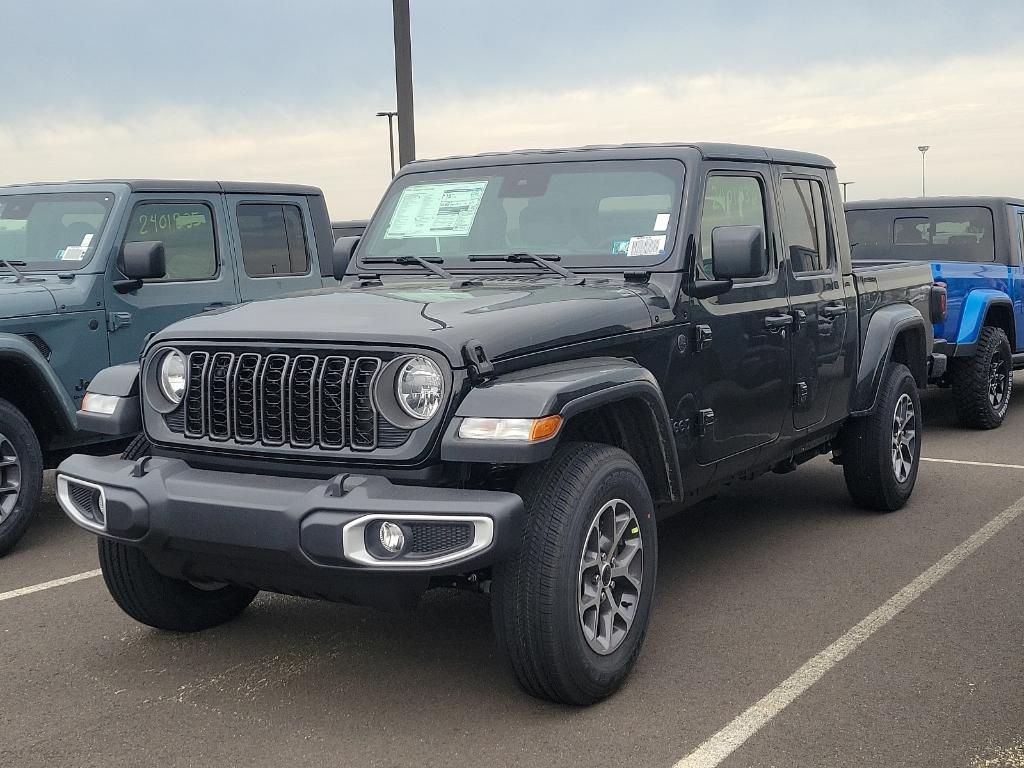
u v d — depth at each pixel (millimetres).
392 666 4285
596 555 3807
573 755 3492
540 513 3641
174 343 4012
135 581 4410
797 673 4133
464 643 4531
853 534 6121
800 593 5098
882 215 10438
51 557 6035
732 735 3607
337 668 4273
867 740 3553
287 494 3543
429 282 4719
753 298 5082
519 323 3787
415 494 3445
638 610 4027
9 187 7375
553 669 3658
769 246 5297
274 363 3785
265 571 3668
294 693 4035
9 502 6016
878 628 4609
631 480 3936
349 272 5145
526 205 4965
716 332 4742
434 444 3533
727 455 4918
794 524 6371
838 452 6438
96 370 6680
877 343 6281
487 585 3828
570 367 3855
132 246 6602
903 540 5977
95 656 4461
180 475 3801
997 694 3902
